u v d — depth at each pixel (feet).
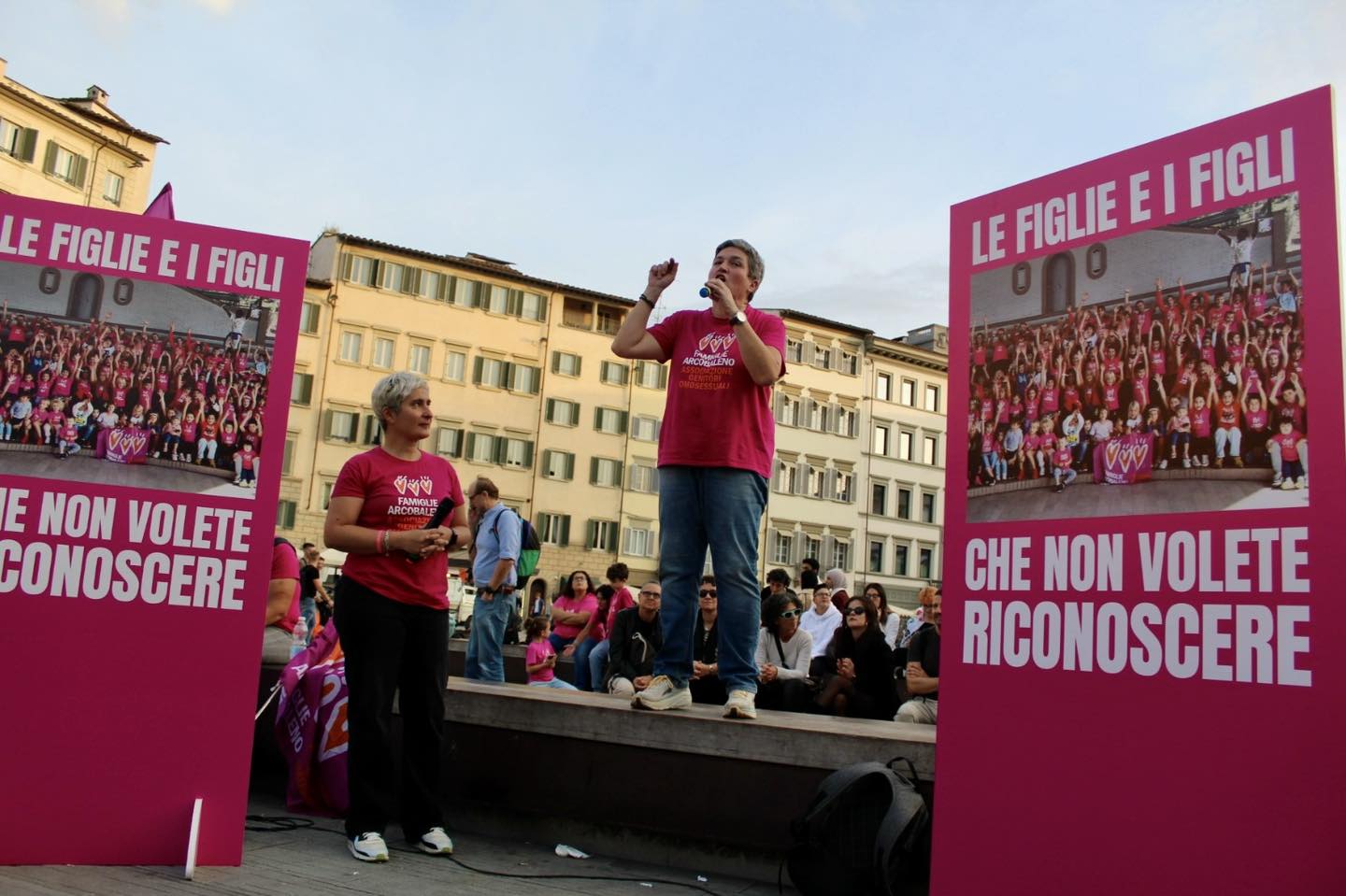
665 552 16.20
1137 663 10.40
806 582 45.57
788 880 14.05
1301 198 9.86
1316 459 9.45
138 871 12.83
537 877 13.97
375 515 15.29
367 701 14.76
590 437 184.24
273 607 19.89
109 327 14.08
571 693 18.81
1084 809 10.56
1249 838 9.45
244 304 14.35
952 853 11.51
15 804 13.01
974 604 11.84
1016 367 11.95
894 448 213.46
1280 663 9.45
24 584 13.42
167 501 13.82
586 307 187.01
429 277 175.63
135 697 13.41
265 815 17.19
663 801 15.20
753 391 15.98
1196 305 10.52
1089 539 10.97
